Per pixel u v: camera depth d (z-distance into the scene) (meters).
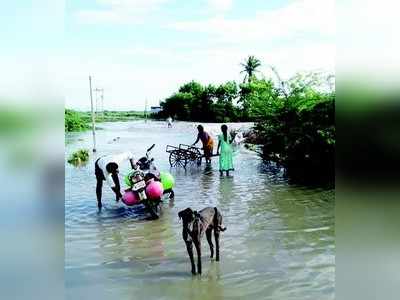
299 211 10.86
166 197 12.74
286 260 7.64
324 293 6.33
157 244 8.65
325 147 14.86
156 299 6.27
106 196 12.98
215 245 8.34
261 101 17.91
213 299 6.24
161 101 64.69
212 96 59.25
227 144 16.22
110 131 41.31
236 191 13.31
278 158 17.66
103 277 7.06
